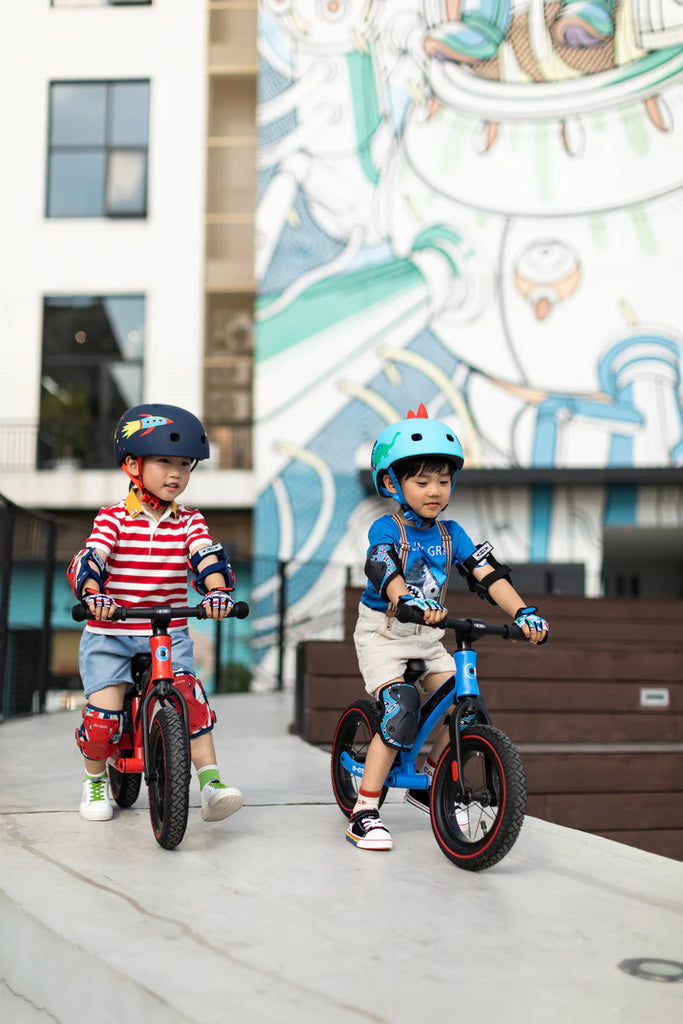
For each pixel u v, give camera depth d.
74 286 15.23
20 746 5.32
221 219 15.68
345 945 2.19
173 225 15.26
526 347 12.71
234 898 2.52
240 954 2.09
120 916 2.33
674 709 6.33
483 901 2.59
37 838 3.12
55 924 2.25
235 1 15.64
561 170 12.82
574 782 5.30
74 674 12.67
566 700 6.15
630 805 5.36
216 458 15.59
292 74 13.20
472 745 2.97
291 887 2.65
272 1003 1.83
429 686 3.30
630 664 6.31
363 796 3.20
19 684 7.20
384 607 3.24
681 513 12.51
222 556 3.31
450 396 12.73
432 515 3.22
